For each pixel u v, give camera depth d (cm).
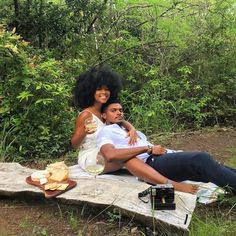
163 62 482
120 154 249
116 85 269
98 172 255
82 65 424
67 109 361
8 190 246
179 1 502
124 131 263
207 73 479
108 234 221
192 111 455
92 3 470
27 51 393
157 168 256
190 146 390
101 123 269
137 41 484
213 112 463
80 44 458
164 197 224
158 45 489
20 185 252
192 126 450
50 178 249
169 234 213
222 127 457
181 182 261
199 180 257
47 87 341
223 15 494
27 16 447
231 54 481
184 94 463
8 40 350
